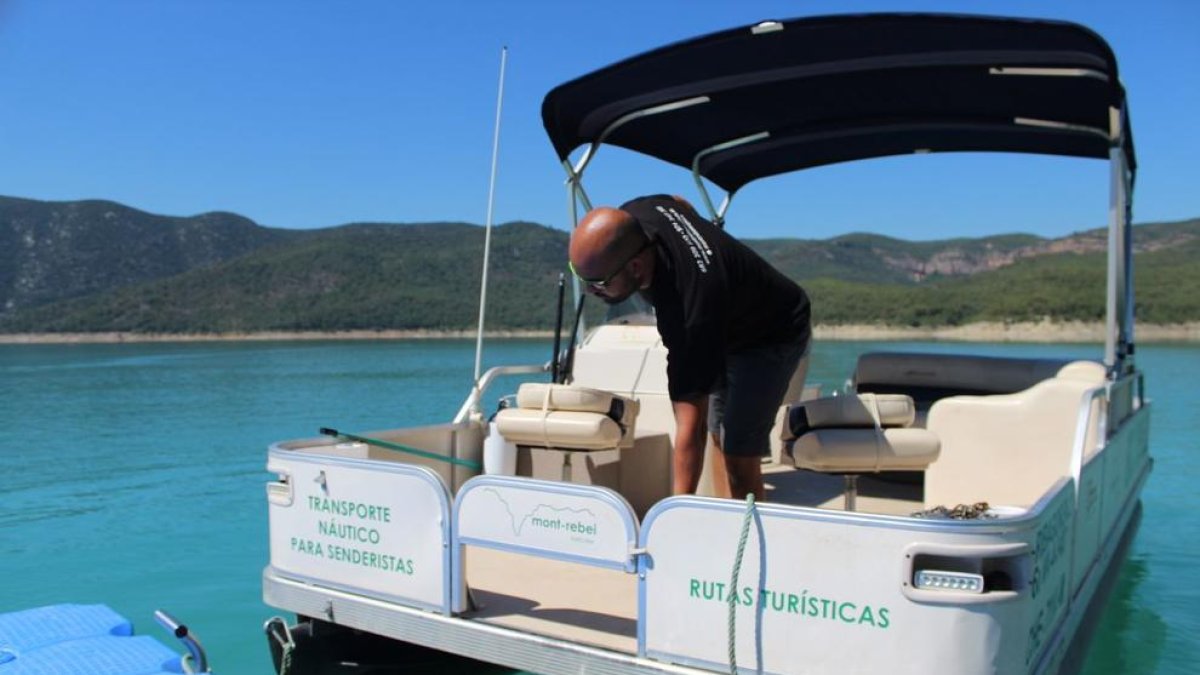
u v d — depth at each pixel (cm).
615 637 299
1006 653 247
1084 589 366
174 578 623
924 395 574
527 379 2523
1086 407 357
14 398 2202
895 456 340
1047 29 381
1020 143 575
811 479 552
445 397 2119
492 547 307
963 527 243
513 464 477
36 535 760
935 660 244
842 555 253
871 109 518
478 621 314
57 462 1187
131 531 775
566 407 403
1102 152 584
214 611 544
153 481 1038
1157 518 782
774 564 260
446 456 464
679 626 274
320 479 350
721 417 382
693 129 553
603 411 406
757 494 354
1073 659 321
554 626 309
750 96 493
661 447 490
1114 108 448
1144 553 654
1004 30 388
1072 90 459
